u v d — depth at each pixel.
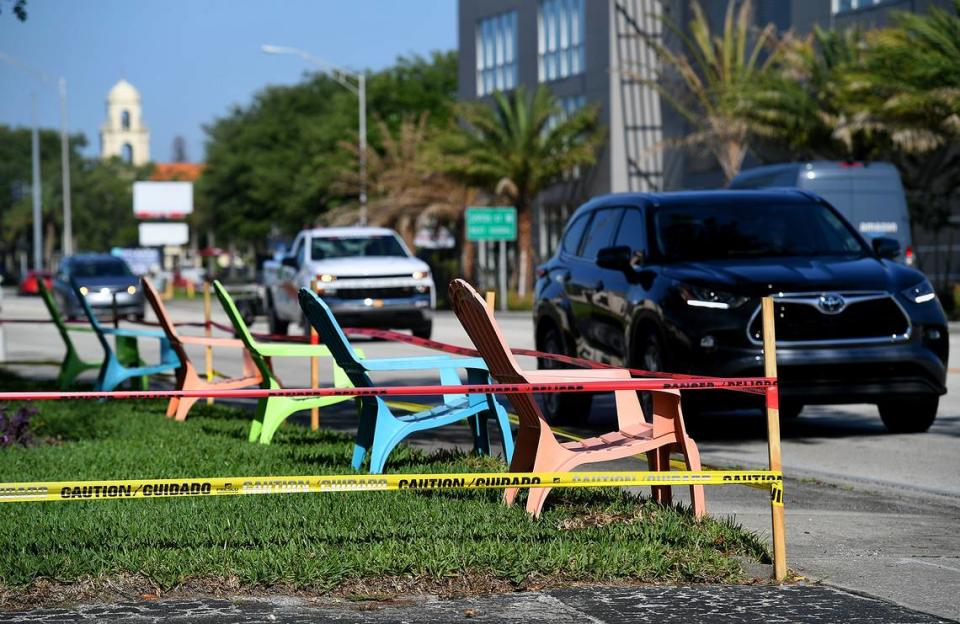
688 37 118.06
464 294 18.94
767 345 16.39
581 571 16.05
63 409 35.47
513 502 19.83
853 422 33.81
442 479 15.66
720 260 31.27
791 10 108.31
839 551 18.09
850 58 92.19
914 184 89.81
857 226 66.25
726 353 29.09
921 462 27.11
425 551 16.33
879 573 16.72
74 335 82.50
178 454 26.12
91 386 44.66
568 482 16.06
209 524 18.19
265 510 19.27
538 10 134.50
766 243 32.31
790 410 35.78
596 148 125.38
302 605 14.98
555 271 36.59
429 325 68.50
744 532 18.23
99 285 99.12
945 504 22.17
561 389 17.12
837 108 90.19
